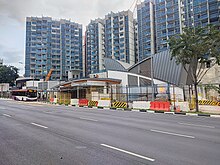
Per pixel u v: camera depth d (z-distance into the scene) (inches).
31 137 307.9
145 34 3412.9
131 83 1749.5
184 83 1747.0
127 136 316.5
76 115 643.5
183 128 399.5
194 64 799.7
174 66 1729.8
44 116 606.9
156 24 3152.1
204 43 729.6
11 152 231.3
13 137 308.3
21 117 578.2
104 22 4210.1
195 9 2694.4
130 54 3762.3
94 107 1118.4
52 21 4124.0
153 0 3464.6
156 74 1813.5
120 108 973.2
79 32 4466.0
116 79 1712.6
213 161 200.4
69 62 4212.6
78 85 1670.8
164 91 1294.3
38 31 3983.8
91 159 205.8
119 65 2327.8
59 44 4146.2
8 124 441.4
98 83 1638.8
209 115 663.1
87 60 4311.0
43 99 2012.8
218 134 338.0
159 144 266.5
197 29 746.8
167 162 197.3
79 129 378.3
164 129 385.1
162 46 3053.6
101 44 4160.9
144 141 283.0
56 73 4030.5
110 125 430.6
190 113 718.5
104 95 1429.6
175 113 754.2
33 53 3897.6
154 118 582.6
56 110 850.8
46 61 3959.2
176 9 2950.3
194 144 267.9
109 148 246.4
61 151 234.1
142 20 3484.3
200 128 401.4
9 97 2805.1
